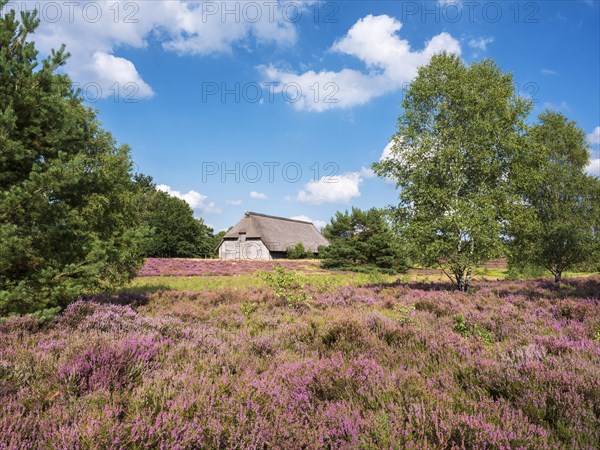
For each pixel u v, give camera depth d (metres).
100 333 5.75
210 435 2.56
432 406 3.07
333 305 11.00
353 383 3.67
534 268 28.27
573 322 7.18
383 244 41.03
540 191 23.95
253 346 5.45
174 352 4.77
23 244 6.20
